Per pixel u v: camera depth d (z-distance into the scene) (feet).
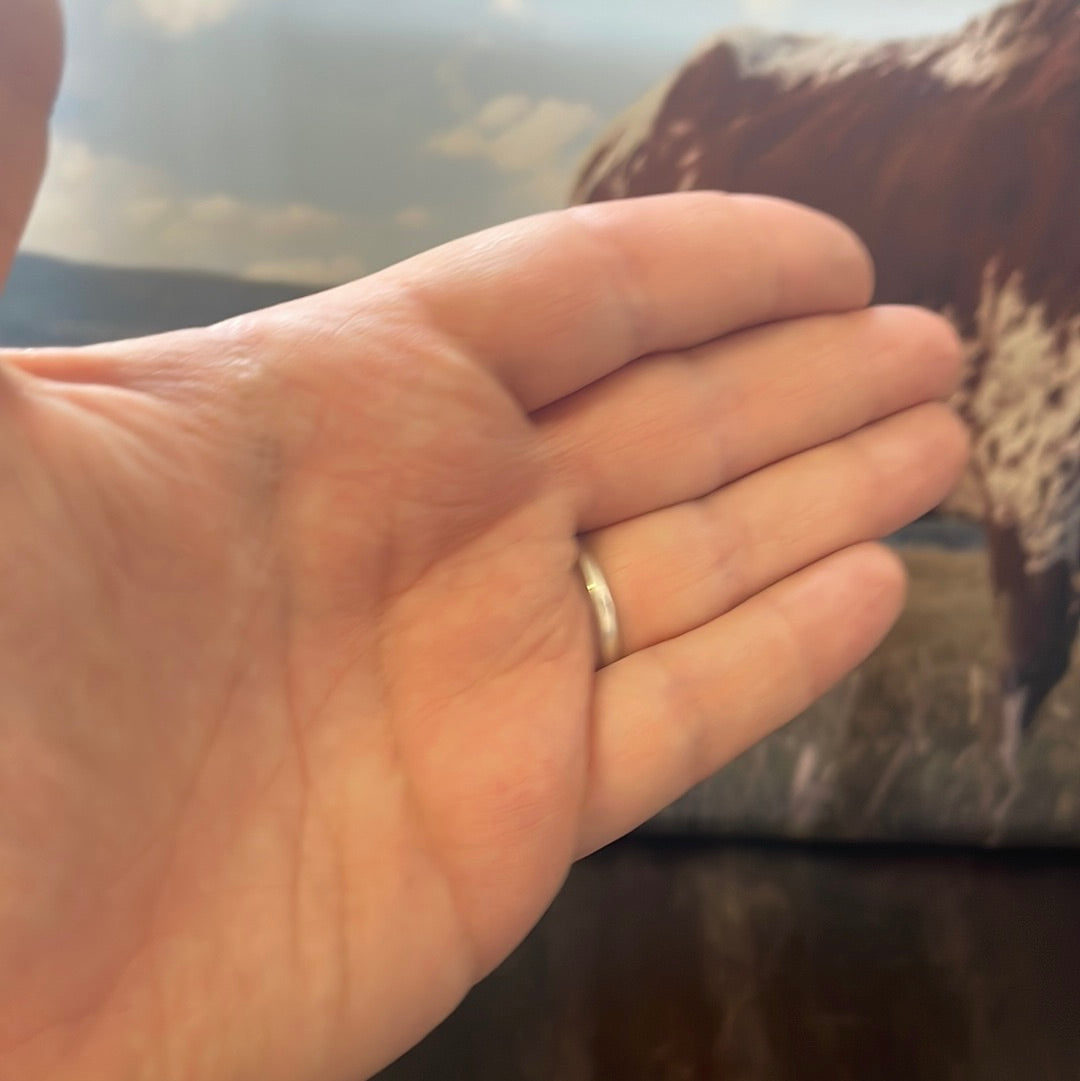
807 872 0.67
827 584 0.52
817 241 0.51
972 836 0.68
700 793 0.67
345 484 0.41
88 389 0.36
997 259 0.66
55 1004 0.33
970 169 0.66
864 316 0.54
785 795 0.67
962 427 0.57
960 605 0.68
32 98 0.31
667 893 0.65
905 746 0.68
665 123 0.67
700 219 0.48
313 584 0.40
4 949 0.32
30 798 0.32
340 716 0.40
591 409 0.48
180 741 0.36
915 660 0.68
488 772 0.42
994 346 0.67
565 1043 0.59
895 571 0.53
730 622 0.51
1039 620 0.68
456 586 0.44
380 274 0.44
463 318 0.43
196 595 0.37
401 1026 0.40
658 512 0.51
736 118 0.67
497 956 0.43
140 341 0.39
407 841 0.41
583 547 0.50
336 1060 0.38
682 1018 0.60
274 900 0.38
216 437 0.38
